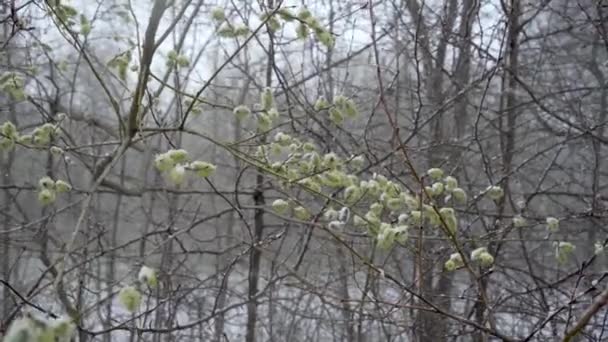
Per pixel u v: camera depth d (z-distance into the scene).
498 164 4.66
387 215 3.56
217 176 6.33
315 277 4.82
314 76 4.48
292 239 5.68
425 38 4.41
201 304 5.43
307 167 2.83
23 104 5.00
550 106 4.84
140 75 2.31
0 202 6.02
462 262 2.64
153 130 2.40
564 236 4.80
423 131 5.27
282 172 2.78
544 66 6.03
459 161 4.08
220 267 5.78
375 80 4.68
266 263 5.84
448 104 4.25
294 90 4.81
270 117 2.69
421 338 3.98
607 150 5.66
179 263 4.75
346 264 4.97
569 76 5.87
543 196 5.95
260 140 3.11
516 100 5.11
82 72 5.71
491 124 4.58
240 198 6.07
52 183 2.75
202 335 5.14
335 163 2.82
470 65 5.37
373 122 5.29
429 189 2.83
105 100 5.09
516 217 3.31
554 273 5.41
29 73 3.66
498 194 3.64
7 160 5.26
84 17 2.75
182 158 2.17
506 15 4.04
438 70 4.99
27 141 2.85
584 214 3.92
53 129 2.92
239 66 4.60
